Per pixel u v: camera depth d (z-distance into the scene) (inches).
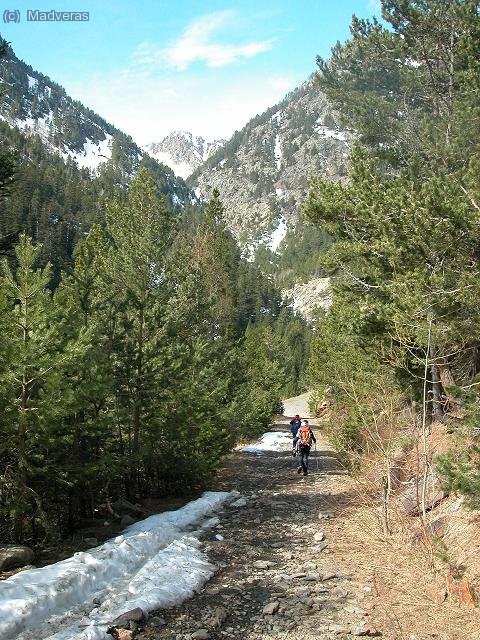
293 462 739.4
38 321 292.5
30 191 4005.9
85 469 312.7
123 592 235.8
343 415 610.5
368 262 459.2
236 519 399.9
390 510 375.9
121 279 640.4
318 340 1400.1
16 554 264.8
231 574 277.9
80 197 4630.9
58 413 281.0
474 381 343.6
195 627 211.9
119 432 402.3
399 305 398.6
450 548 275.1
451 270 358.9
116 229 884.0
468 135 505.4
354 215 426.9
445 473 243.9
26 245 305.6
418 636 207.2
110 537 333.7
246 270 5162.4
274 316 4808.1
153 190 891.4
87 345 292.5
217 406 591.2
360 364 625.9
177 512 398.0
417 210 348.2
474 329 370.3
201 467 459.8
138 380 406.3
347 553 311.4
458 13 516.1
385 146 641.6
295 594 250.4
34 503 319.0
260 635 208.2
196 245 984.9
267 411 1268.5
